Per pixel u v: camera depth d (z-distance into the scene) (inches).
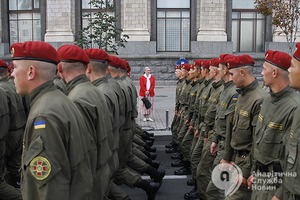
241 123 198.8
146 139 447.8
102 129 173.0
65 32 1008.2
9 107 261.7
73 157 135.5
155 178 300.5
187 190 314.0
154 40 1028.5
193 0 1025.5
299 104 146.5
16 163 275.4
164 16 1040.8
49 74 136.7
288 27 754.8
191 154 318.7
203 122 297.0
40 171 124.9
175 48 1046.4
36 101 134.6
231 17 1035.9
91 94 171.9
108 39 598.5
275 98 168.6
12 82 282.8
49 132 127.9
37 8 1047.0
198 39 1015.0
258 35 1047.0
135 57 1001.5
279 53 167.2
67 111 136.3
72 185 137.9
